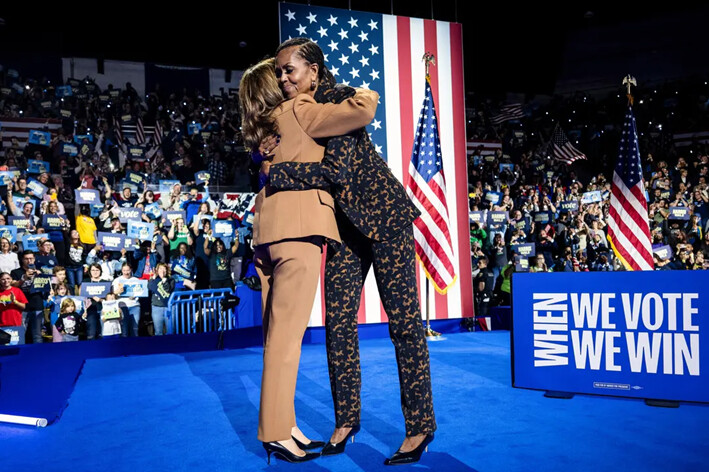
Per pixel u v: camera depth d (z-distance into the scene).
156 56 11.05
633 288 2.63
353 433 2.01
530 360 2.88
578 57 14.05
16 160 7.96
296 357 1.84
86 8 10.16
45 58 10.11
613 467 1.75
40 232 6.67
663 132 12.87
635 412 2.42
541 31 13.06
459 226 6.05
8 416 2.56
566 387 2.75
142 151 9.09
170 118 10.01
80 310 6.30
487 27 12.55
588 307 2.73
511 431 2.18
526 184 10.59
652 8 13.30
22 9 9.83
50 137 8.26
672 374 2.52
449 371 3.58
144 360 4.84
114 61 10.74
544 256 8.48
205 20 10.84
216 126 9.85
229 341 5.67
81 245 6.75
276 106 1.89
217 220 7.14
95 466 1.94
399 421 2.40
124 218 7.13
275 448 1.84
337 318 2.03
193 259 7.02
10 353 5.12
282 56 1.89
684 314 2.52
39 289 6.21
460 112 6.08
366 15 5.73
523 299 2.92
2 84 9.67
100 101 9.55
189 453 2.05
